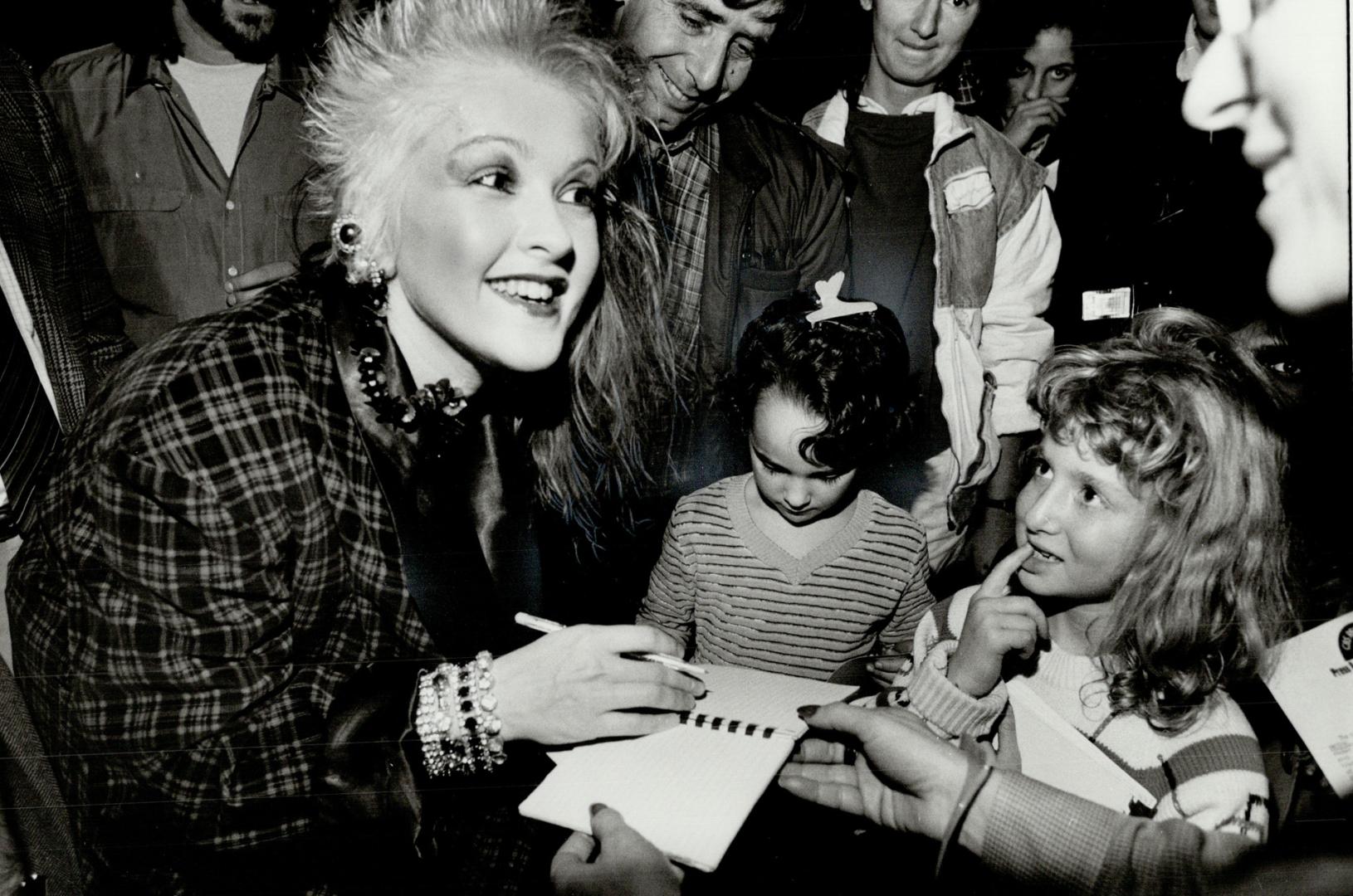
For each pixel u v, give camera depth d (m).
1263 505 0.79
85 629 0.66
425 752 0.71
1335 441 0.87
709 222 1.00
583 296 0.80
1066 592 0.83
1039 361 1.07
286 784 0.67
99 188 0.98
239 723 0.67
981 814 0.69
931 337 1.06
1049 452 0.82
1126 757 0.79
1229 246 0.98
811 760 0.82
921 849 0.76
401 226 0.74
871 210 1.02
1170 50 0.96
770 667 1.02
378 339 0.76
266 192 1.01
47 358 0.89
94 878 0.72
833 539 1.00
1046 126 1.00
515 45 0.74
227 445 0.67
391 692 0.72
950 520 1.10
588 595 1.03
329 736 0.69
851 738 0.74
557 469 0.95
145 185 0.98
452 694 0.71
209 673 0.66
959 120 0.99
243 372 0.69
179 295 1.02
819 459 0.89
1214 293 1.00
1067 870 0.66
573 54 0.75
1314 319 0.92
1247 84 0.93
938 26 0.94
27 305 0.88
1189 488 0.77
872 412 0.89
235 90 0.98
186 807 0.66
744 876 0.81
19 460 0.84
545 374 0.91
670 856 0.62
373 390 0.75
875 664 0.98
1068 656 0.85
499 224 0.73
